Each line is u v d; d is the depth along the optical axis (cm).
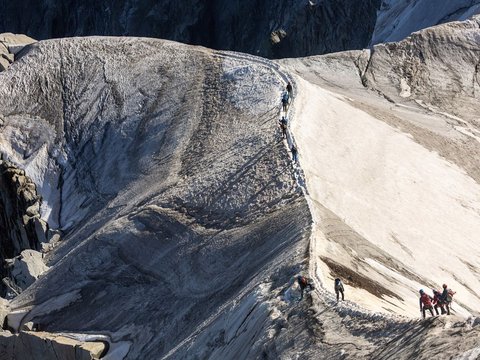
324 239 4494
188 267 5153
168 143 7119
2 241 7388
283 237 4691
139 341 4828
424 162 6538
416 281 4625
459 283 4956
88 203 7181
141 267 5494
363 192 5638
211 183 5828
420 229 5500
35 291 5831
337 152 6053
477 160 6950
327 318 3462
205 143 6788
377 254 4756
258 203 5353
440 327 2975
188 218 5603
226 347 3816
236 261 4884
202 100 7500
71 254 5994
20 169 7719
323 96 7012
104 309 5325
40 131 8062
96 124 7894
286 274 4047
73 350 4919
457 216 5931
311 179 5428
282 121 6009
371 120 6944
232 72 7681
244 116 6906
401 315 3447
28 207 7356
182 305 4891
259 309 3803
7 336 5212
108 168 7356
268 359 3434
